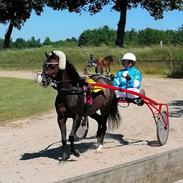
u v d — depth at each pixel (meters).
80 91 9.37
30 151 10.72
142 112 17.09
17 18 60.53
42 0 58.91
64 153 9.52
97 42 69.69
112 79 11.12
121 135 12.54
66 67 9.24
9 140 12.07
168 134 11.75
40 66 45.03
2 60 46.62
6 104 19.42
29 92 24.22
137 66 41.31
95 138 12.12
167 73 39.16
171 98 21.67
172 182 7.91
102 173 6.47
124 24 55.72
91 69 39.28
